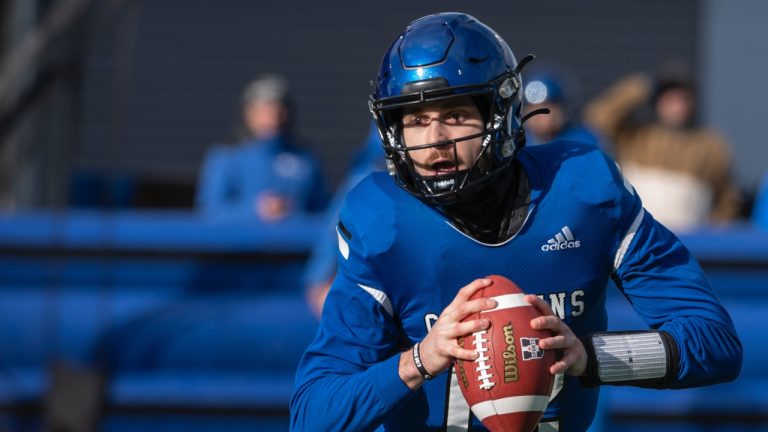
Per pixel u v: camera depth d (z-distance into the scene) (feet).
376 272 27.96
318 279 54.60
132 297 60.34
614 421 58.29
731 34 94.53
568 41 95.66
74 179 74.69
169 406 58.49
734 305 59.26
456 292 27.78
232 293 60.34
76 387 57.16
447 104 26.96
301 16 96.17
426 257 27.58
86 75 83.82
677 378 27.30
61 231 59.98
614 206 28.07
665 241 28.60
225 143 91.97
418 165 27.40
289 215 65.72
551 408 29.07
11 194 72.90
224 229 60.64
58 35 60.49
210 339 59.21
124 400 58.39
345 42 95.76
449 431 29.12
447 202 27.32
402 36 27.78
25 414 58.23
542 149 29.17
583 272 28.04
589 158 28.58
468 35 27.30
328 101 94.48
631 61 95.20
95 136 85.20
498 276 26.71
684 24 95.50
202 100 93.15
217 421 59.11
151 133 91.66
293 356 59.26
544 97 58.08
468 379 26.17
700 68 94.79
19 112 61.52
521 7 96.12
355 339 28.30
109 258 59.98
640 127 70.69
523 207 27.81
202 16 95.25
